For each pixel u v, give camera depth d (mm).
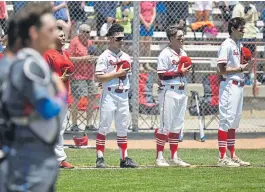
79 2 37688
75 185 20672
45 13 10656
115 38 23547
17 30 10586
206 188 20406
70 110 32094
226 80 24391
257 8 42438
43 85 10281
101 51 35969
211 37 41219
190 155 28125
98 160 24203
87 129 32094
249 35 39781
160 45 39969
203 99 33531
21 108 10352
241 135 33969
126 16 38125
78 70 31344
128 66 23766
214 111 33562
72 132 31609
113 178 21984
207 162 26219
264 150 30078
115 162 25938
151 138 32500
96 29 38094
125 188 20266
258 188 20547
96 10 38031
